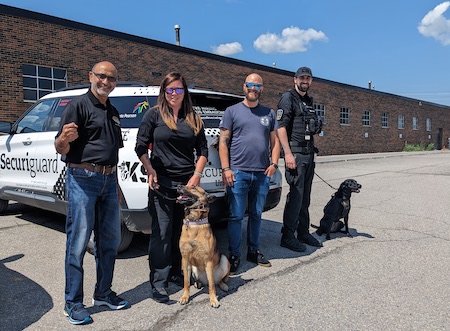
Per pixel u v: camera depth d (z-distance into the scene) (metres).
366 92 29.42
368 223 6.10
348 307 3.18
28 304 3.21
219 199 4.09
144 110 4.02
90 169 2.87
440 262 4.26
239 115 3.86
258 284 3.65
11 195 5.56
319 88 25.02
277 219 6.41
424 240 5.13
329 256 4.47
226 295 3.41
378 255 4.50
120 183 3.82
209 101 4.60
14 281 3.69
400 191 9.32
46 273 3.88
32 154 5.05
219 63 19.00
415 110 36.19
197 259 3.23
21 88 12.28
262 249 4.74
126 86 4.37
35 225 5.70
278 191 4.91
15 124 5.66
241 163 3.88
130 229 3.88
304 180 4.69
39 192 4.94
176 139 3.25
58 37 13.08
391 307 3.18
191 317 3.01
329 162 19.73
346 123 27.83
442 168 15.66
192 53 17.69
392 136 33.00
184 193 3.16
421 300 3.31
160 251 3.28
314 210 7.25
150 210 3.34
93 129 2.86
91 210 2.92
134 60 15.41
